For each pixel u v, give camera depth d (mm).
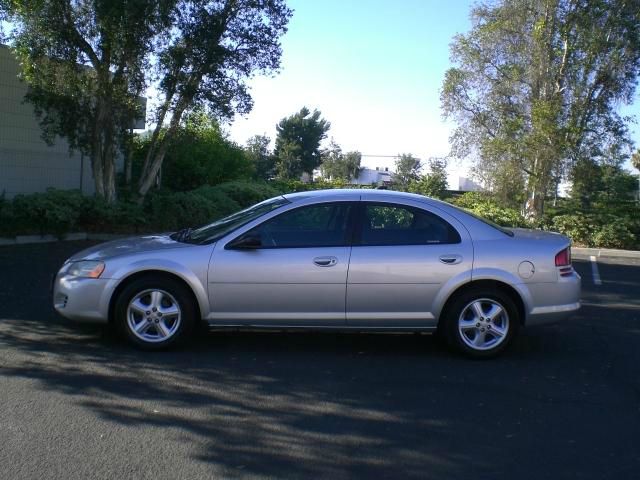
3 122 17328
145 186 15969
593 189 23750
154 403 4953
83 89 14086
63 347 6270
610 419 4934
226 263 6125
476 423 4789
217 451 4184
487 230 6441
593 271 13492
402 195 6551
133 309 6195
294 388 5410
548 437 4574
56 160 18797
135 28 13297
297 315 6211
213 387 5359
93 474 3805
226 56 14578
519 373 6012
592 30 18469
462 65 20688
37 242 13148
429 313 6273
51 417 4609
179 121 15602
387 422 4762
